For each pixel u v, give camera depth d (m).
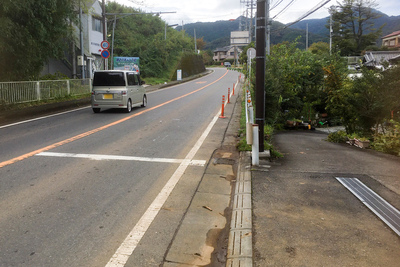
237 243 3.40
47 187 5.02
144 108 15.22
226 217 4.24
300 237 3.47
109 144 7.92
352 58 42.22
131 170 5.97
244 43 60.59
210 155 7.20
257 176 5.53
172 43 49.88
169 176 5.73
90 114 13.09
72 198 4.64
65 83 17.03
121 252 3.33
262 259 3.07
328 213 4.08
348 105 11.23
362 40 52.41
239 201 4.51
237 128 10.61
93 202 4.54
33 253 3.26
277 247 3.28
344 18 52.53
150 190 5.05
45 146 7.57
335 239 3.42
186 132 9.76
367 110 10.17
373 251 3.18
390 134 8.64
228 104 17.45
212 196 4.93
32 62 14.88
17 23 12.76
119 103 13.28
